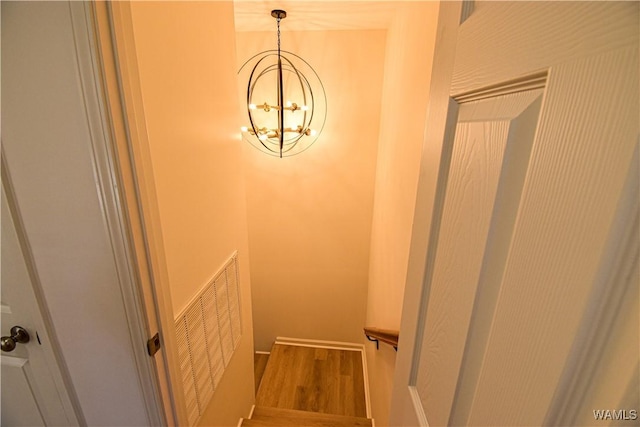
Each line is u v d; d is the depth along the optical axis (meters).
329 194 2.72
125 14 0.61
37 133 0.60
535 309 0.31
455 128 0.50
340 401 2.53
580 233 0.26
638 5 0.21
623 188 0.23
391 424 0.89
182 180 0.93
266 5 1.80
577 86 0.26
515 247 0.35
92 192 0.63
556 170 0.29
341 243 2.89
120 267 0.69
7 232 0.69
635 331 0.23
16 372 0.87
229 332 1.41
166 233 0.85
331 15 1.94
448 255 0.52
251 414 1.89
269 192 2.78
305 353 3.13
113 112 0.60
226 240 1.32
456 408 0.49
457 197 0.49
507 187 0.36
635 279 0.23
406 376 0.74
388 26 2.12
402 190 1.38
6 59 0.57
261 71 2.41
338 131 2.52
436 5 0.94
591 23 0.25
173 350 0.89
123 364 0.80
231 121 1.31
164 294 0.82
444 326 0.54
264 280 3.11
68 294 0.73
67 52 0.55
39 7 0.53
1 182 0.65
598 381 0.26
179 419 0.95
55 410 0.90
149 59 0.74
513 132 0.35
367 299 2.91
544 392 0.30
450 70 0.52
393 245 1.55
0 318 0.79
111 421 0.88
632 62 0.22
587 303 0.26
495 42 0.39
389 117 1.91
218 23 1.15
